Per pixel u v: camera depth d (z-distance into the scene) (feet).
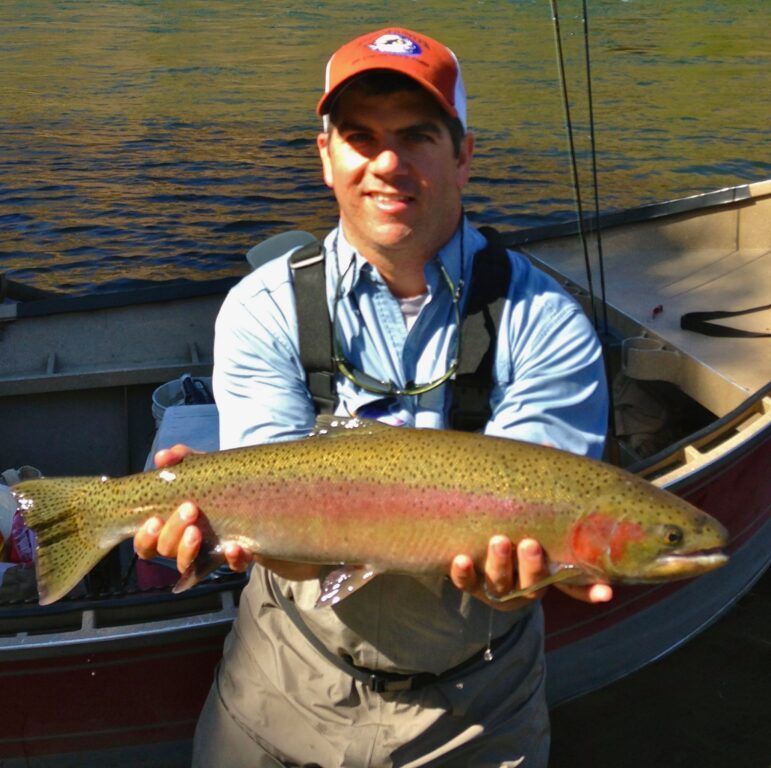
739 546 7.04
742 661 6.87
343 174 3.70
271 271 4.02
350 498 3.55
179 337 8.46
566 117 7.11
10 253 16.60
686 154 21.63
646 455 7.36
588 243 9.40
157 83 29.12
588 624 6.30
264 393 3.96
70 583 3.81
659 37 35.42
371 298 3.87
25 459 8.24
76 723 5.31
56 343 8.30
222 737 4.36
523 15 41.29
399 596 3.88
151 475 3.76
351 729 4.10
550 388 3.84
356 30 38.65
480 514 3.45
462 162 3.90
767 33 36.50
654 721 6.38
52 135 23.47
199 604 5.20
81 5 47.44
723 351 7.20
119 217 18.24
